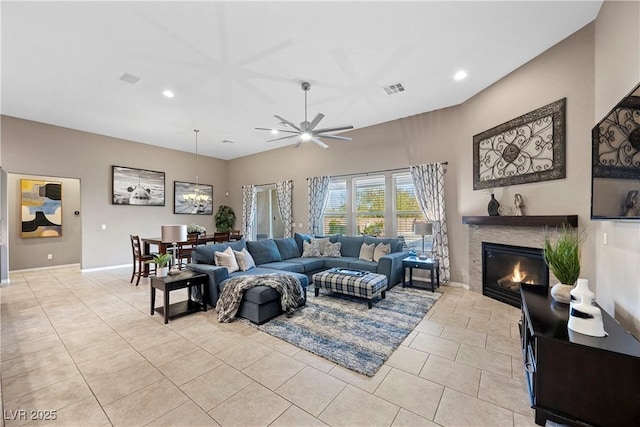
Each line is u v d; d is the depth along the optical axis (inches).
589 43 111.5
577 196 116.8
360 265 185.3
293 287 140.3
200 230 251.8
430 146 198.5
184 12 100.2
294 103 182.1
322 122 219.9
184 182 309.6
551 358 65.1
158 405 71.9
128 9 98.3
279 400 73.8
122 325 123.3
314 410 70.0
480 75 148.7
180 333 114.8
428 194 195.5
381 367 89.1
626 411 59.4
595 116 109.3
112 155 255.0
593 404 61.7
